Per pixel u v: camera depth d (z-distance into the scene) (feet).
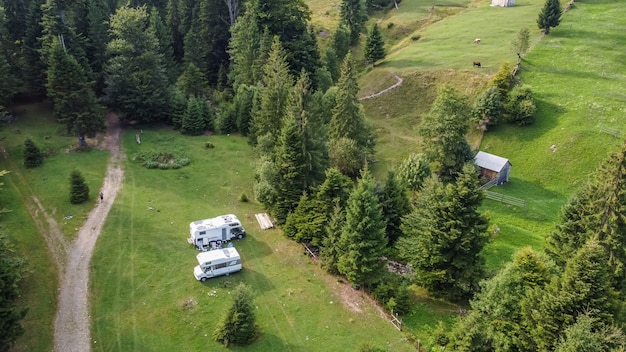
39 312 132.26
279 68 226.17
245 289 127.95
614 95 266.98
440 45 364.38
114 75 256.93
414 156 211.61
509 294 123.54
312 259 167.53
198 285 149.59
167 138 258.78
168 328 131.54
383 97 312.29
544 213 209.87
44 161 220.02
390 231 179.93
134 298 141.69
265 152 215.92
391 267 169.89
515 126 261.65
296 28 333.21
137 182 211.00
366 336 133.28
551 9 340.59
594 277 107.14
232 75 320.91
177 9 370.73
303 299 147.02
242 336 126.62
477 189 140.97
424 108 297.33
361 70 362.74
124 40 255.09
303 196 175.11
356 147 226.79
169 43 322.14
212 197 206.28
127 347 124.16
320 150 197.67
